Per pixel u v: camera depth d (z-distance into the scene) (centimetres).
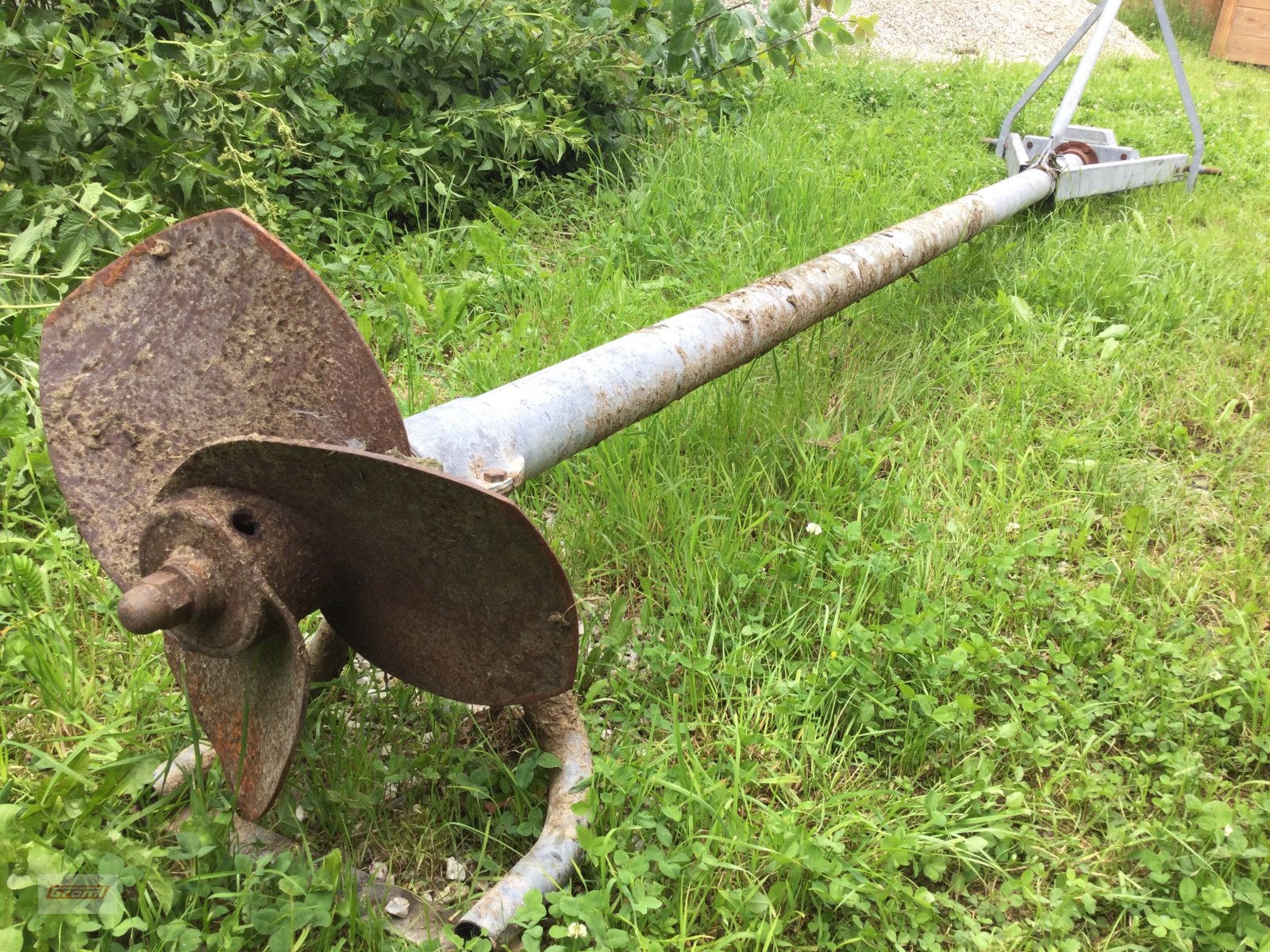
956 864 200
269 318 161
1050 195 543
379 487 145
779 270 434
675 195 500
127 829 185
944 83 869
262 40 411
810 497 300
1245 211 589
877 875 188
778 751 218
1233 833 195
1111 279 455
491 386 331
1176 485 325
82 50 354
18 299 310
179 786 192
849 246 340
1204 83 1035
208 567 145
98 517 170
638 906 170
